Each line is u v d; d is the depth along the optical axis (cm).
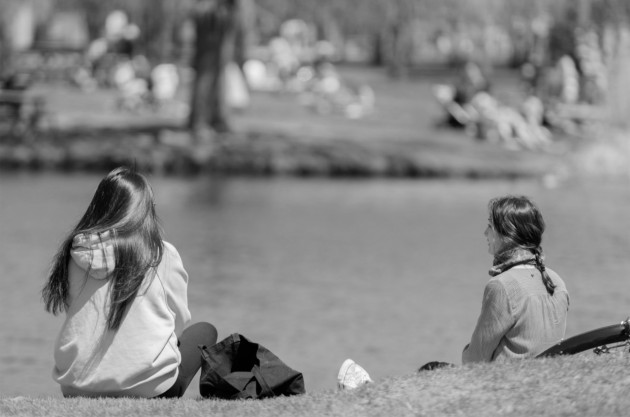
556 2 12506
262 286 4247
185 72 15188
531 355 1698
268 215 6247
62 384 1720
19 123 9225
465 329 3612
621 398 1516
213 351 1800
